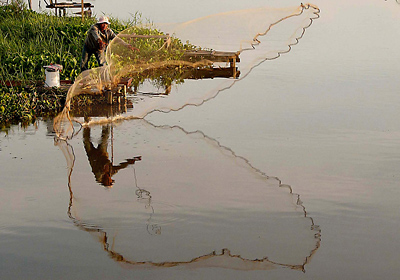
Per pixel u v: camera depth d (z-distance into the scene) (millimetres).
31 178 10555
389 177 10617
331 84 18750
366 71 20859
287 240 8164
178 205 9398
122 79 16750
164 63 16172
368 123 14305
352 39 28703
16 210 9164
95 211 9148
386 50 25484
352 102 16453
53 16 25906
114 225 8664
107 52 15492
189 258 7660
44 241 8141
